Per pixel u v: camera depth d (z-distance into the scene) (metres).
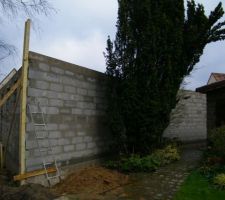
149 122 10.40
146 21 10.50
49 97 8.34
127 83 10.30
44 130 8.12
